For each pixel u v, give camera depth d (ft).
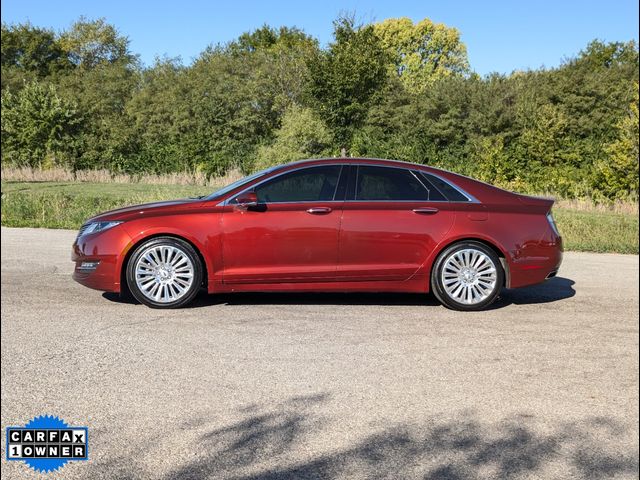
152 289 21.06
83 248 21.36
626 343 17.62
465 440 11.19
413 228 21.57
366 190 21.89
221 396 13.05
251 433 11.28
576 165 98.99
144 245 21.07
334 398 13.02
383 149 103.65
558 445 11.07
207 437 11.09
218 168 107.34
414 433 11.41
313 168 21.99
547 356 16.25
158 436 11.09
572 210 72.79
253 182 21.77
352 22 117.50
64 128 120.98
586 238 47.55
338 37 117.50
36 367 14.69
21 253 33.94
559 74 130.93
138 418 11.85
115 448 10.61
